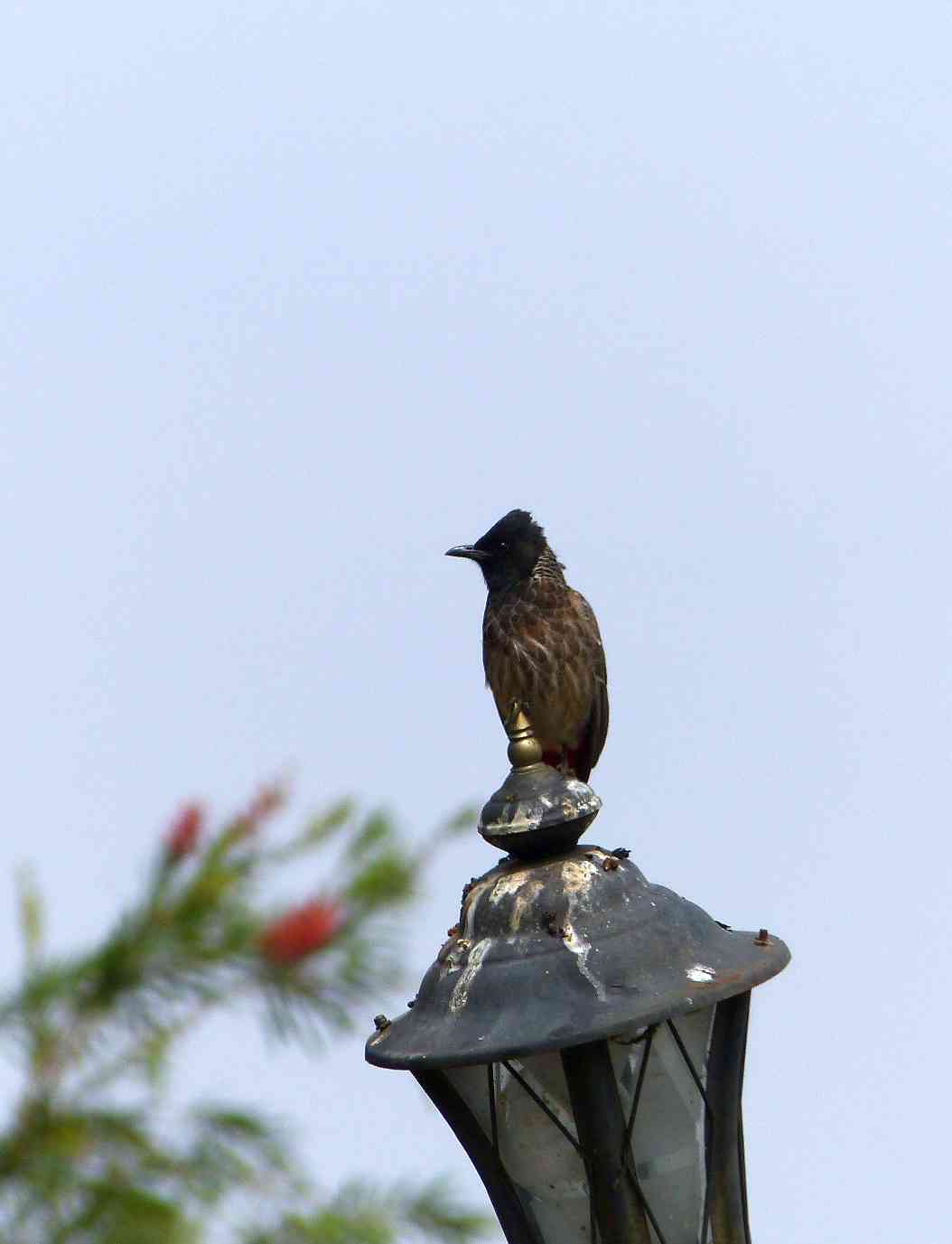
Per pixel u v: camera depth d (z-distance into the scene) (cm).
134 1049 409
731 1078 786
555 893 769
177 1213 401
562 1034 716
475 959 762
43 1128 399
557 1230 784
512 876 783
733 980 752
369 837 423
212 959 410
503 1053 716
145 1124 407
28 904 419
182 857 423
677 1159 777
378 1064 748
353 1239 421
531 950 754
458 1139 784
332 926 405
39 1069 404
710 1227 780
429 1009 766
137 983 408
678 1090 775
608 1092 752
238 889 417
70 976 407
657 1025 772
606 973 743
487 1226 440
